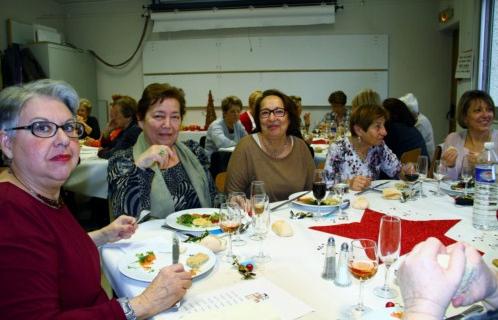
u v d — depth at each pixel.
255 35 6.95
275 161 2.26
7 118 0.97
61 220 1.02
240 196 1.72
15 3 6.37
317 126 6.51
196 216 1.65
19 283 0.84
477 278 0.59
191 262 1.18
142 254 1.28
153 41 7.16
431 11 6.57
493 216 1.55
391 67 6.78
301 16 6.62
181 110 1.98
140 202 1.71
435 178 2.22
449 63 6.64
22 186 0.99
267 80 6.99
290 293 1.04
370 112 2.36
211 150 4.82
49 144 0.97
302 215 1.73
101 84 7.50
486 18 4.86
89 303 1.03
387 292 1.03
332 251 1.14
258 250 1.35
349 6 6.72
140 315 0.93
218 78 7.08
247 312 0.94
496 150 2.61
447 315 0.89
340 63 6.81
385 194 2.01
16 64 5.98
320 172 1.83
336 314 0.94
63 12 7.43
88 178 3.45
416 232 1.51
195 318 0.92
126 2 7.24
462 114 2.67
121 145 3.48
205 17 6.77
